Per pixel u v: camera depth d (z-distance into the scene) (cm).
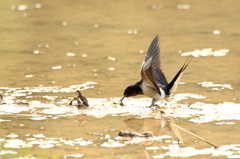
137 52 1717
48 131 877
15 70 1434
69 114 1009
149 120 966
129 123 941
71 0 3241
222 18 2512
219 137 832
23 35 2075
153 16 2608
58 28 2266
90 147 785
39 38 2009
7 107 1054
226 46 1806
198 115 991
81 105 1067
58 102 1103
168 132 876
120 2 3167
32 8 2900
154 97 1070
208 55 1656
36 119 964
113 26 2308
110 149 774
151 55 1113
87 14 2688
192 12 2744
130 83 1280
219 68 1456
